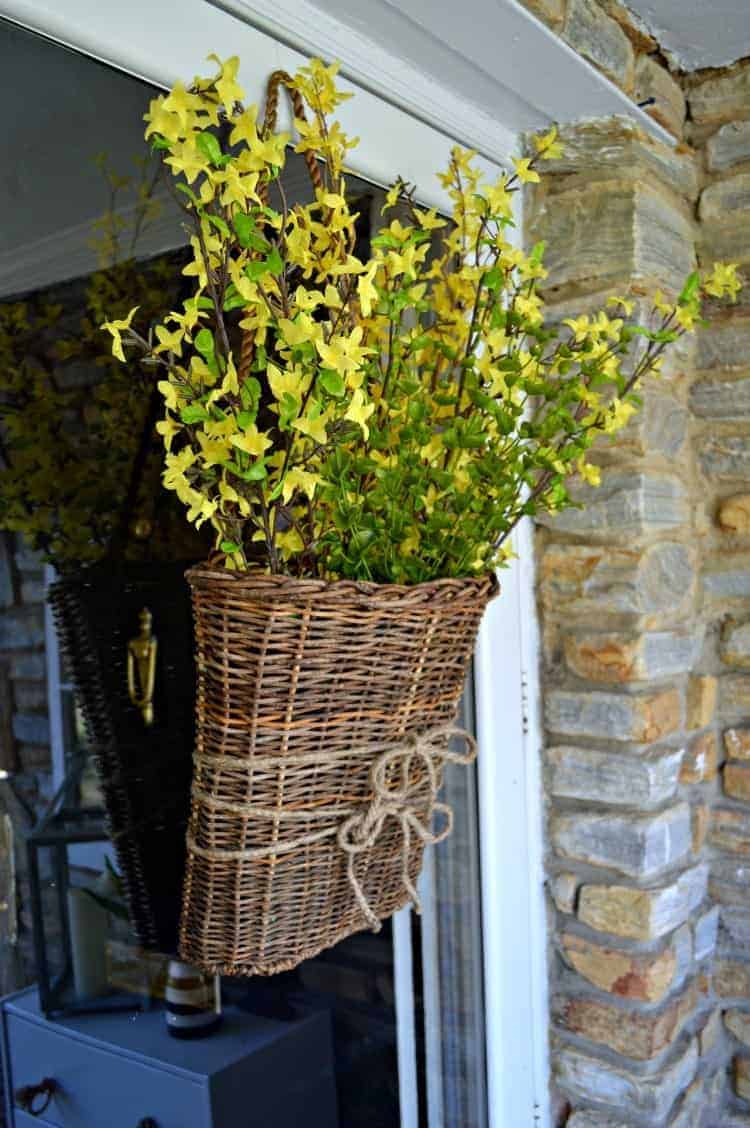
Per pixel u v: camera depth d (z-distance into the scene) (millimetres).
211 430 649
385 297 722
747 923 1388
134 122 891
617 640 1244
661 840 1271
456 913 1308
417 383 769
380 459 778
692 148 1360
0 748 1022
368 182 1051
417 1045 1283
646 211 1221
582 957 1319
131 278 1013
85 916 1088
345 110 990
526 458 786
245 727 684
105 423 1061
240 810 692
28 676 1042
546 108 1182
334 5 924
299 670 677
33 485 1030
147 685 1085
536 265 845
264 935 726
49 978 1063
